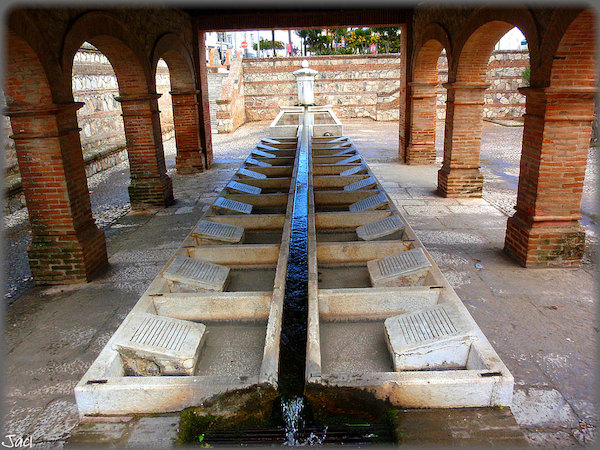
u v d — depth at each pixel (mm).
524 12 5359
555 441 2990
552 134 5211
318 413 2994
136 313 3750
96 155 12180
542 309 4633
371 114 24281
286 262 4672
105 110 14531
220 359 3707
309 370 3037
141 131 8414
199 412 2936
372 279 4566
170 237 7109
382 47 31406
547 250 5555
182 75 11023
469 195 8758
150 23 8289
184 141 11531
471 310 4637
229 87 20656
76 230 5508
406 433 2727
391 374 2951
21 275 5934
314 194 7078
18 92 4992
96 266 5801
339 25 11305
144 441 2746
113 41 6859
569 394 3422
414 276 4473
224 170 11984
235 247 5188
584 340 4098
